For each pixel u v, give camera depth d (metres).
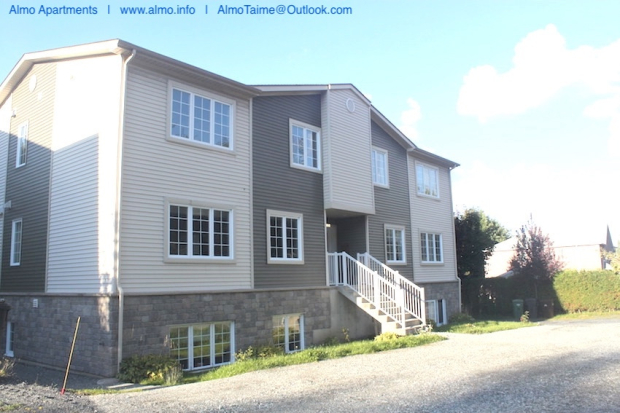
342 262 17.28
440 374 9.58
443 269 23.48
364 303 16.19
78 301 12.06
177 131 12.97
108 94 12.27
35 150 14.62
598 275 25.34
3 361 11.61
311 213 16.38
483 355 11.74
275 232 15.17
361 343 13.99
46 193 13.90
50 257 13.34
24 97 15.53
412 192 22.11
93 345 11.42
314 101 17.17
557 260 26.94
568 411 6.89
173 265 12.32
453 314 23.41
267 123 15.41
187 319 12.35
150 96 12.46
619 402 7.29
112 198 11.62
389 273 18.77
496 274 44.09
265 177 15.02
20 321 14.09
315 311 15.89
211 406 7.60
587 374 9.30
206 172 13.42
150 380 10.36
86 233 12.26
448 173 25.17
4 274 15.10
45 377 11.16
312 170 16.61
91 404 7.98
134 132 12.01
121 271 11.32
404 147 22.02
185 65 12.86
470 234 27.80
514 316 25.12
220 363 13.05
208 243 13.24
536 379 8.93
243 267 13.94
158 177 12.34
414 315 16.64
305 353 12.15
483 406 7.22
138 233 11.75
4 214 15.59
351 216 19.03
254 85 15.06
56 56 13.67
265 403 7.71
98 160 12.24
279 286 14.88
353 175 17.72
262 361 11.32
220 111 14.14
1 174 16.09
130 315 11.30
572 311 25.70
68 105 13.52
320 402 7.67
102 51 12.30
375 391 8.33
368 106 19.02
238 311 13.59
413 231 21.75
